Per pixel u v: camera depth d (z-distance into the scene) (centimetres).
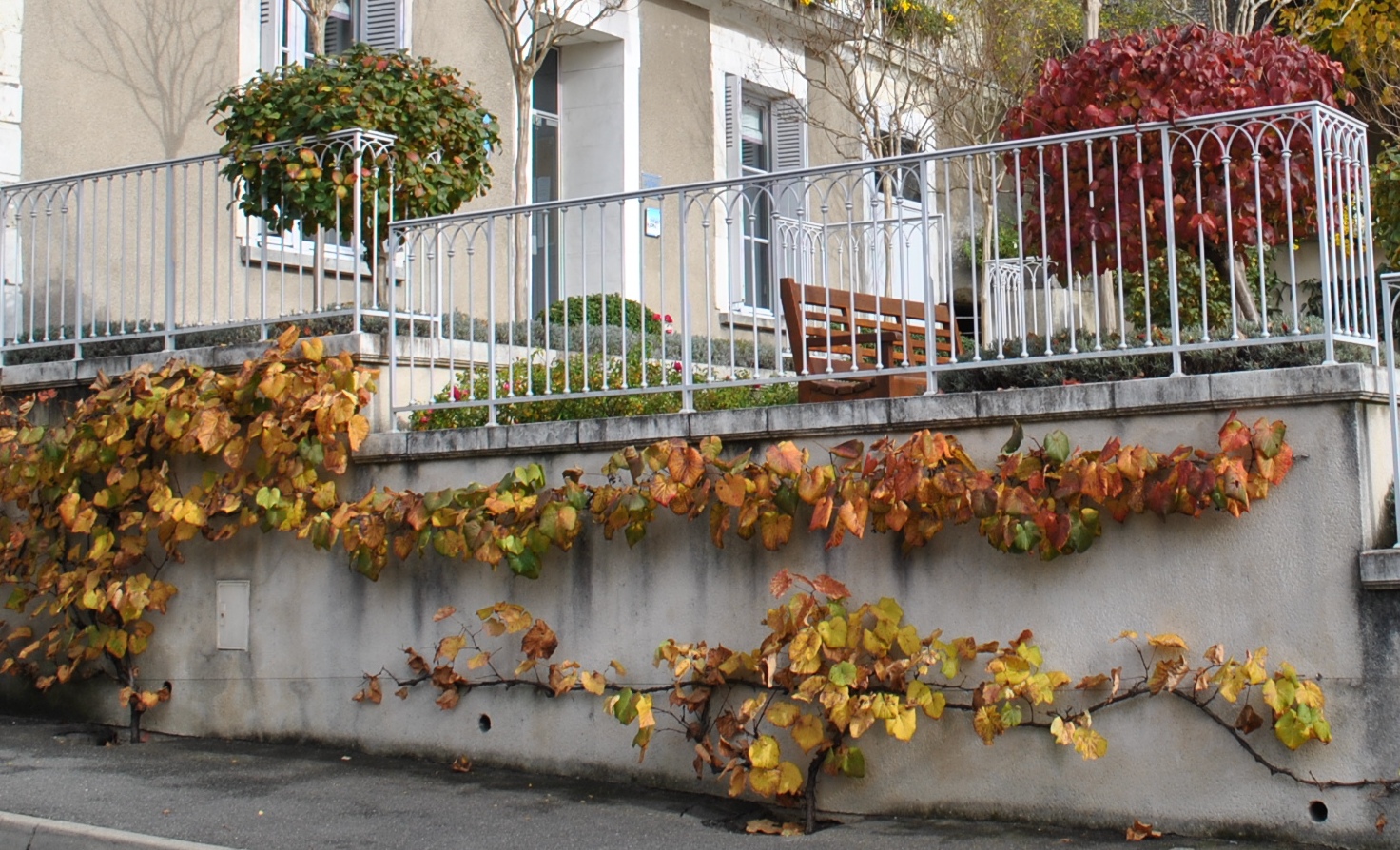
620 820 627
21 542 848
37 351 930
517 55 1135
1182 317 1234
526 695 717
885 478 601
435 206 882
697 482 652
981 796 604
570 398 714
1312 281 1339
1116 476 563
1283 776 546
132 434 826
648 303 1322
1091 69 712
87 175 894
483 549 696
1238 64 698
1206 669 557
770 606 650
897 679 607
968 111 1423
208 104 1080
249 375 775
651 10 1361
